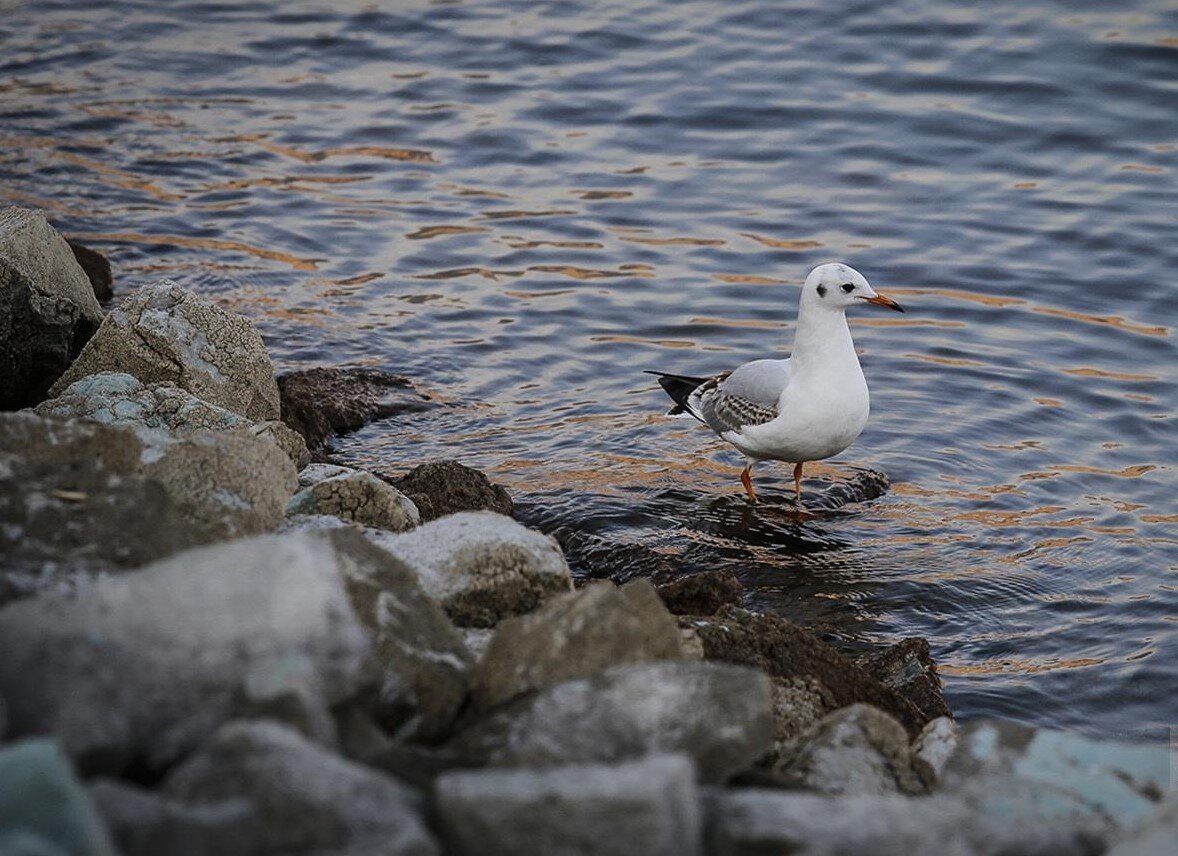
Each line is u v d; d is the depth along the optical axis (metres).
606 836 5.50
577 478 14.34
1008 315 17.91
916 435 15.37
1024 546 13.21
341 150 22.11
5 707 5.76
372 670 6.35
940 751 8.07
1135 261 19.08
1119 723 10.69
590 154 22.08
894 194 20.89
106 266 17.56
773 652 9.19
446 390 16.09
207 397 12.89
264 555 6.30
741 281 18.70
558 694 6.77
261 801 5.32
